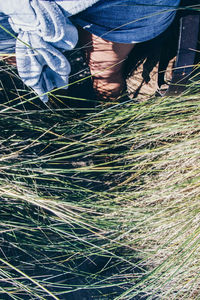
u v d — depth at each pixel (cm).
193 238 97
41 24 54
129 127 105
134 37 67
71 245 104
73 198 105
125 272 114
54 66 66
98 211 107
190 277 106
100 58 81
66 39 60
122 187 110
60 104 116
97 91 102
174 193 102
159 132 105
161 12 63
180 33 72
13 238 103
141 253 107
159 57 85
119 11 60
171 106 97
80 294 111
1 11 55
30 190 94
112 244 103
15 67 98
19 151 97
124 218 102
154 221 102
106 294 107
